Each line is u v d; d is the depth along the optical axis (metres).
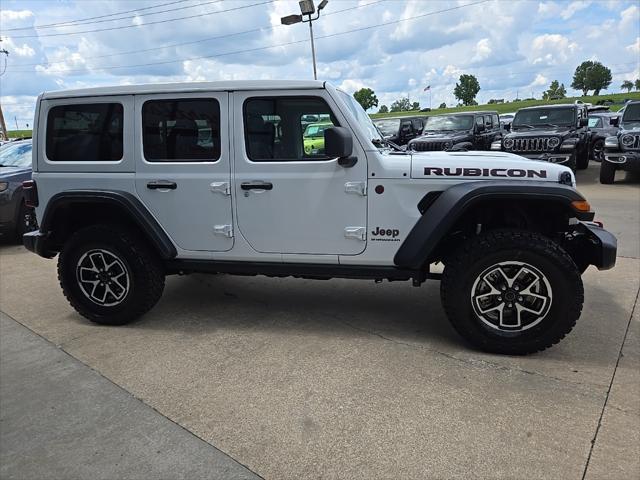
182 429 2.62
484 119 15.52
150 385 3.09
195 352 3.52
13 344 3.78
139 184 3.81
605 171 11.16
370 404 2.77
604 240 3.31
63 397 2.99
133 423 2.70
